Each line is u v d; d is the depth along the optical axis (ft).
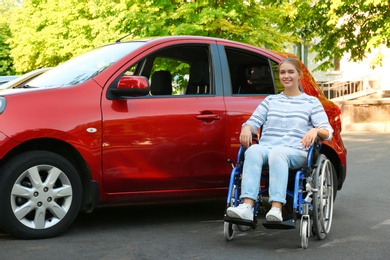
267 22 63.00
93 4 75.92
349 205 26.40
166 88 22.86
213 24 57.62
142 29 58.59
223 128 22.02
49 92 20.07
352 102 84.99
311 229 20.33
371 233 21.03
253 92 23.18
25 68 138.31
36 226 19.72
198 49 22.84
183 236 20.44
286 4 68.23
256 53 23.31
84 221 22.80
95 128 20.22
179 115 21.39
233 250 18.58
